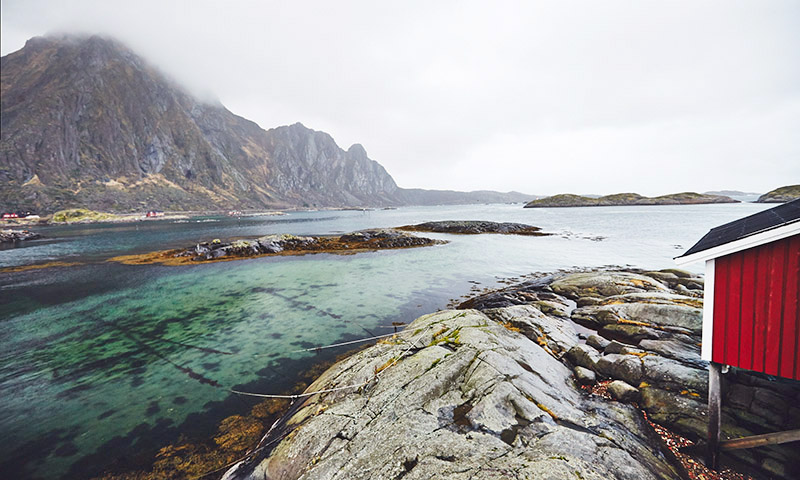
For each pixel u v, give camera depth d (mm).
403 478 5215
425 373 8055
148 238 62562
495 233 57156
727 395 7293
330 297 20875
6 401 10172
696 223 67312
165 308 19359
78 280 27109
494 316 13922
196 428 8719
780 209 7066
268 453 7023
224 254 36188
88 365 12492
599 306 14172
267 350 13539
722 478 6141
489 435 5941
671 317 11234
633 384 8469
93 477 7172
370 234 46312
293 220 129000
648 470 5520
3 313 18922
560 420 6602
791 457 5930
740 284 6383
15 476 7254
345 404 7793
